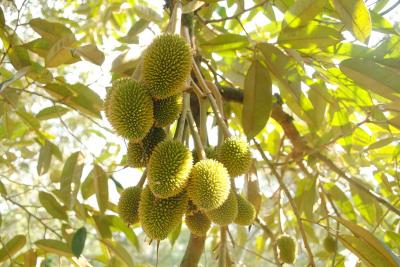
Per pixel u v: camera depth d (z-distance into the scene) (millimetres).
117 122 817
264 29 1552
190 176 816
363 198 1484
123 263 1373
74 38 1001
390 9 1146
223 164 876
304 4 983
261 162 1669
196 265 1158
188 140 941
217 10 1482
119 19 1766
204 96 919
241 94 1329
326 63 1124
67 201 1165
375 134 1401
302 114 1283
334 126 1296
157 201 822
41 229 2182
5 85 900
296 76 1070
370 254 1062
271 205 1680
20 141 1524
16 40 1146
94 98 1191
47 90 1188
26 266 1235
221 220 831
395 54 1026
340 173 1339
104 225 1293
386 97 1004
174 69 832
